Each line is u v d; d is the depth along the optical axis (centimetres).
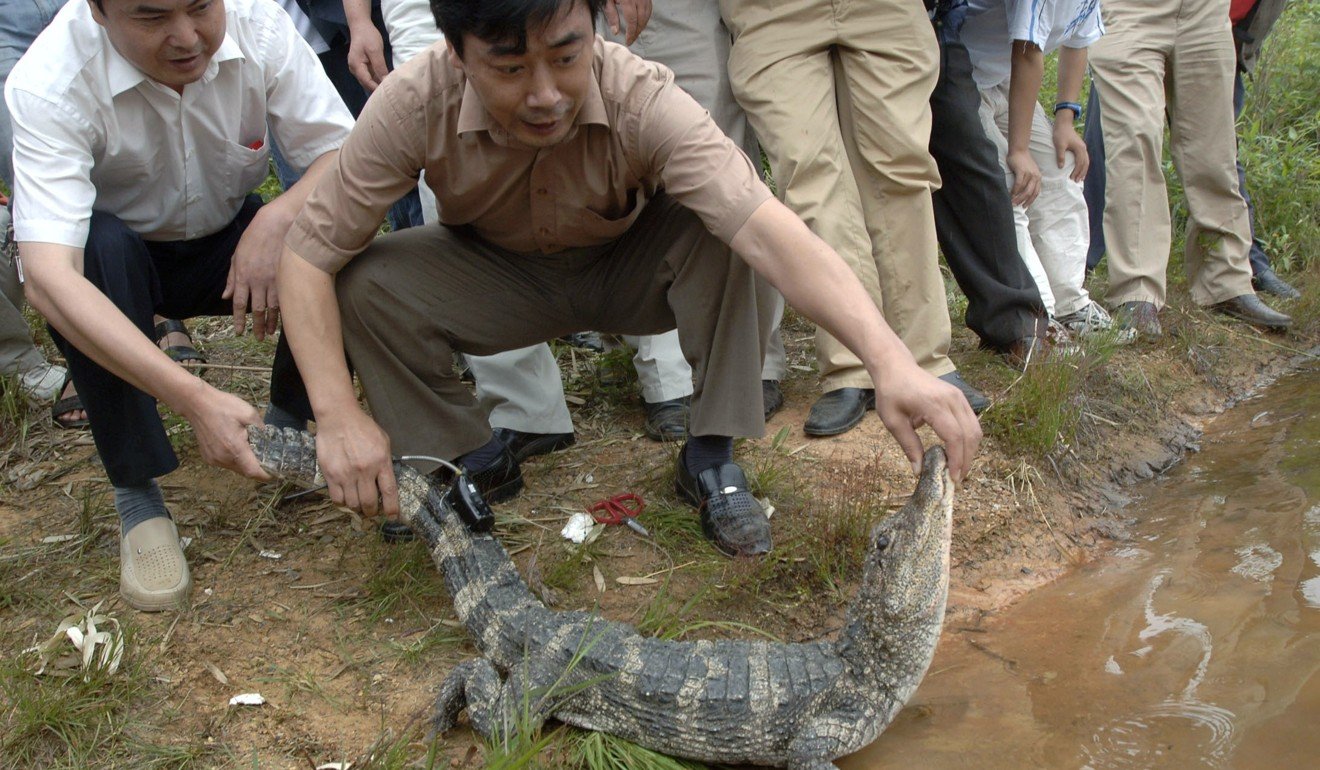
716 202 293
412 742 278
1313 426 480
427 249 338
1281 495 413
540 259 352
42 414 452
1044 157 547
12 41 369
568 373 504
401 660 309
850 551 351
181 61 307
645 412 458
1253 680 293
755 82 425
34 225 299
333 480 309
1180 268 670
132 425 322
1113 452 464
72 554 356
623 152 309
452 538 322
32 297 300
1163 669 305
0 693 291
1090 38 519
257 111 358
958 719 288
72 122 308
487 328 355
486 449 381
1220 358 573
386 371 342
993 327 505
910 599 265
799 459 415
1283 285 645
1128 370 529
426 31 396
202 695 294
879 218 443
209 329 558
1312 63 836
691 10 438
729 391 344
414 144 307
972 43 510
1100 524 412
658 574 346
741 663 278
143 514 337
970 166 480
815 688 271
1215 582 353
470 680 281
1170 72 598
